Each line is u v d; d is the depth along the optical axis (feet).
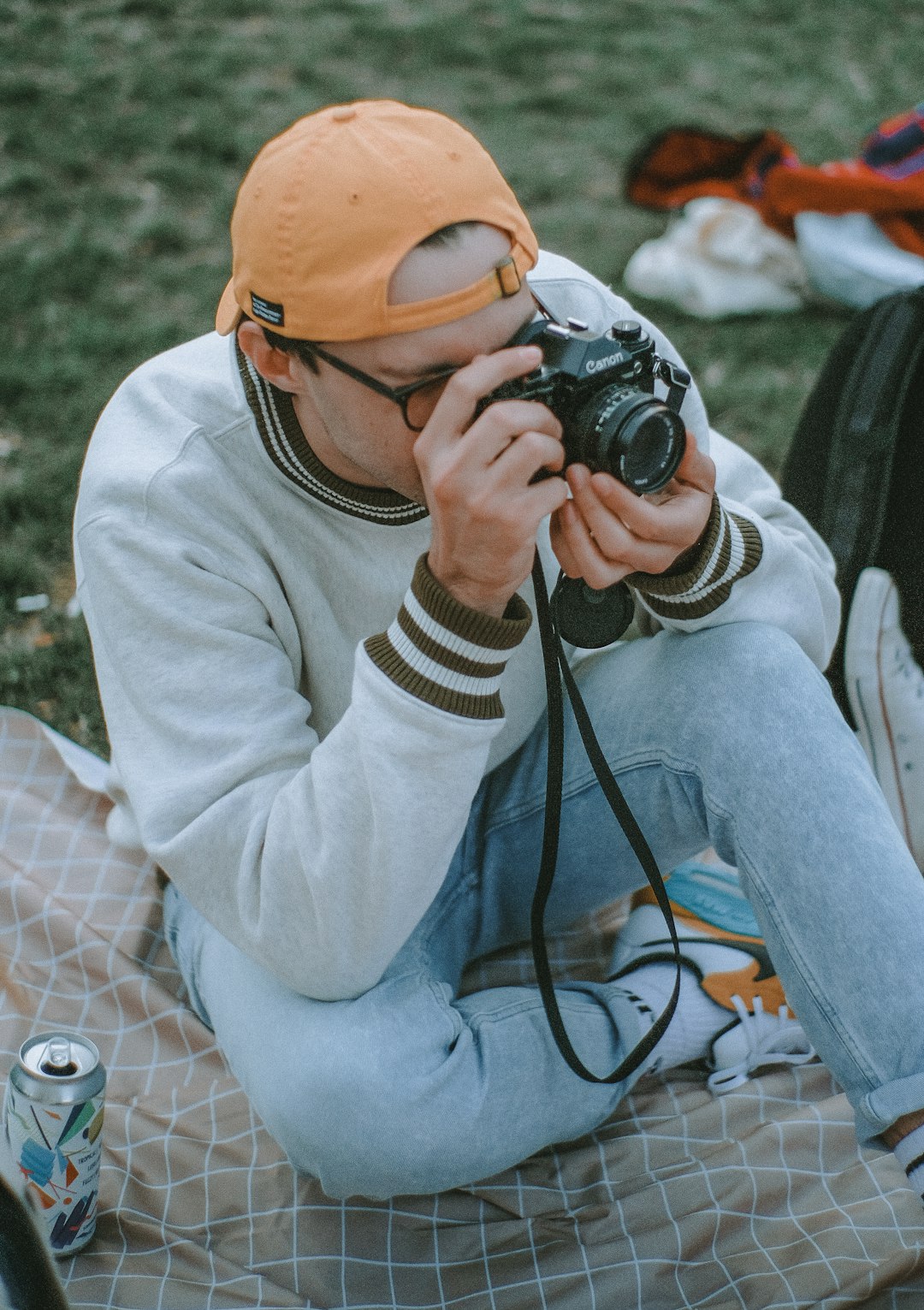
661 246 13.92
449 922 5.90
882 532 6.59
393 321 4.09
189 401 4.96
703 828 5.42
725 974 6.20
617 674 5.65
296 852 4.60
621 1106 6.11
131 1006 6.46
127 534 4.83
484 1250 5.53
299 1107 4.93
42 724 7.97
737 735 5.00
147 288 13.38
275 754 4.85
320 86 17.42
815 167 15.02
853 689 6.62
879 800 4.90
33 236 14.06
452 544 4.19
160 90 16.83
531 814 5.83
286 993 5.13
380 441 4.42
